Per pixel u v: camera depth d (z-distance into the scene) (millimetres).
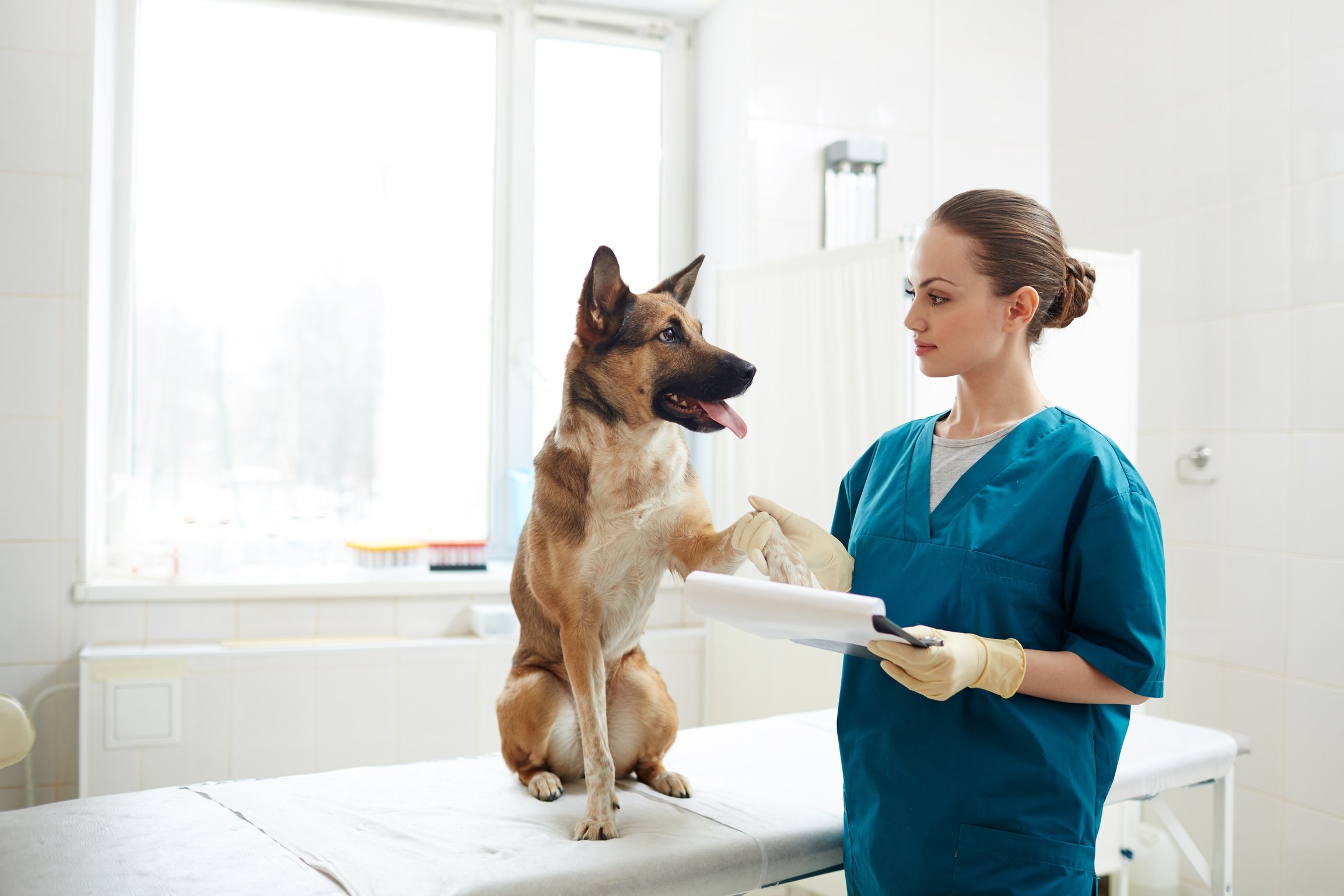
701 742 2002
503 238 3402
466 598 3076
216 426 3107
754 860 1444
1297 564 2613
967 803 1169
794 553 1351
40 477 2672
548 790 1645
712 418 1527
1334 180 2555
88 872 1348
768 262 2846
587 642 1559
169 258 3061
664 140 3590
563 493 1560
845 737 1342
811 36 3312
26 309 2654
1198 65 2963
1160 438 3043
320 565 3170
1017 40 3562
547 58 3471
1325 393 2557
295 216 3188
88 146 2705
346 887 1292
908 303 2424
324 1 3193
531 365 3432
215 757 2676
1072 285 1277
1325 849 2521
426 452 3334
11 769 2643
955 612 1197
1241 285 2803
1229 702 2789
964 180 3492
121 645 2738
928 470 1312
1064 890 1131
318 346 3213
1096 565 1142
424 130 3330
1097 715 1211
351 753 2791
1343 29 2543
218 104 3113
